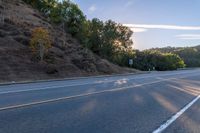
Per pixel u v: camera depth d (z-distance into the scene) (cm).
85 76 4588
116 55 7819
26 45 4725
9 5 6894
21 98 1551
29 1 8562
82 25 7475
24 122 952
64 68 4588
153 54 10094
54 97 1617
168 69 10194
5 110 1159
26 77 3659
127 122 1003
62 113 1134
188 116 1159
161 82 3231
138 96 1809
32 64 4166
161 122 1017
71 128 888
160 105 1441
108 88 2297
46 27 6356
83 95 1752
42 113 1119
